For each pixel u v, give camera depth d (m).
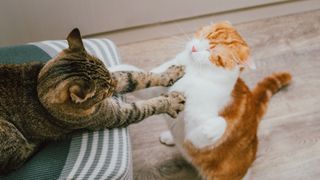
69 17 1.66
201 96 1.13
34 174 1.00
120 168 1.02
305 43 1.86
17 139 1.03
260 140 1.52
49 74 0.99
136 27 1.80
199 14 1.84
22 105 1.04
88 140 1.07
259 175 1.42
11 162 1.02
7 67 1.07
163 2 1.73
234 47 1.11
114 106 1.10
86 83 0.93
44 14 1.62
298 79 1.71
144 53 1.81
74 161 1.02
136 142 1.50
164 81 1.20
